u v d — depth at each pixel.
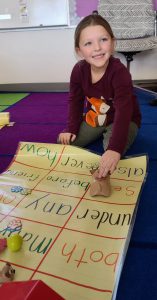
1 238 0.66
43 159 1.02
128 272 0.60
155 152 1.17
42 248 0.63
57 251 0.62
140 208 0.80
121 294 0.56
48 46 2.59
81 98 1.18
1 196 0.82
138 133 1.39
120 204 0.76
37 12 2.49
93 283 0.54
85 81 1.10
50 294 0.40
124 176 0.89
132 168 0.93
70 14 2.47
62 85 2.63
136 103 1.24
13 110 1.95
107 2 2.24
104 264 0.58
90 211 0.74
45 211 0.75
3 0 2.49
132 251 0.66
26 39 2.59
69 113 1.18
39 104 2.10
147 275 0.59
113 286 0.53
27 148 1.07
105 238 0.65
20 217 0.73
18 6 2.49
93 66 1.03
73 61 2.60
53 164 0.99
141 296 0.55
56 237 0.66
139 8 2.25
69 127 1.17
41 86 2.65
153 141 1.29
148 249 0.67
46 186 0.87
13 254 0.62
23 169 0.97
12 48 2.63
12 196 0.82
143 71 2.59
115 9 2.24
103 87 1.07
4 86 2.70
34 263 0.59
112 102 1.11
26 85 2.69
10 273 0.55
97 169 0.87
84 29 0.95
